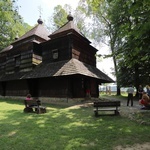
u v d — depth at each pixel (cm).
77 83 1884
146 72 2292
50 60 2083
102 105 1032
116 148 536
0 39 3406
